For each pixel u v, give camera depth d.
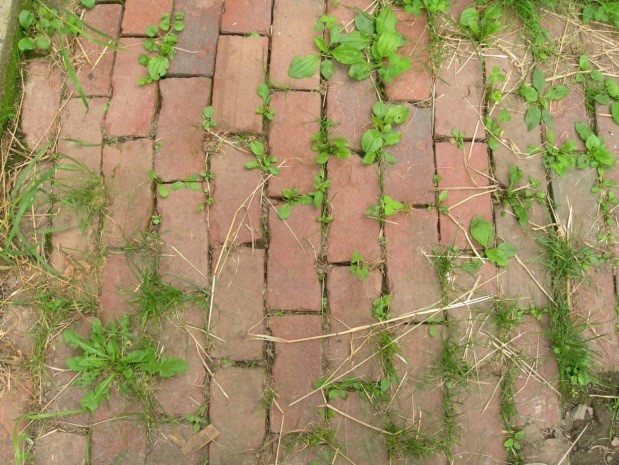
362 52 1.39
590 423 1.31
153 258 1.32
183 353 1.29
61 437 1.27
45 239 1.33
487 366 1.31
